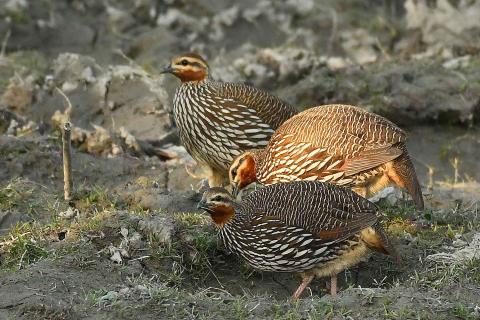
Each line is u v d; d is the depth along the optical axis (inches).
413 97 855.7
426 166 812.6
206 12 1032.2
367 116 615.8
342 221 533.3
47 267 518.9
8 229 586.9
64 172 621.3
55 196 636.1
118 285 509.7
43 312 473.4
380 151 601.6
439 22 991.0
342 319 477.7
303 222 530.9
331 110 622.8
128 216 564.7
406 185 603.2
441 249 575.8
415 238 589.9
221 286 549.3
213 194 534.3
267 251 534.0
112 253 540.4
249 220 534.9
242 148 681.0
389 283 555.2
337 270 544.4
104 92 824.3
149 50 965.8
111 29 1003.3
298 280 568.4
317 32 1015.0
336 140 606.5
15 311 476.4
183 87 690.8
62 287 502.9
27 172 670.5
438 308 489.1
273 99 691.4
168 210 623.5
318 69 909.8
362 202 544.1
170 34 983.6
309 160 610.5
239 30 1018.7
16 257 538.9
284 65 912.3
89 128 800.3
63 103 821.2
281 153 621.3
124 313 477.1
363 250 542.9
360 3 1055.6
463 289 513.7
